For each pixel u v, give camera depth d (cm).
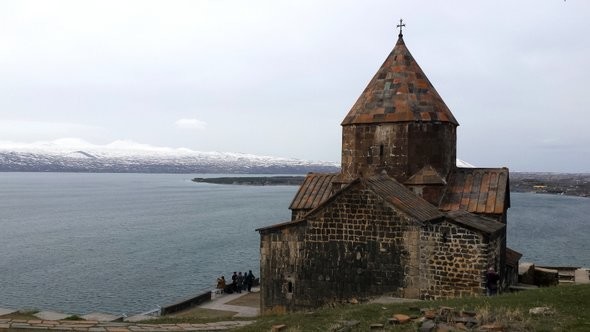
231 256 5619
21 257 5378
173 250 6003
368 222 2009
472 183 2375
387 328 1311
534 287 2212
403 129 2391
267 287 2150
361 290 2009
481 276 1850
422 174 2364
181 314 2544
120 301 3647
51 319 1750
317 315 1605
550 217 11006
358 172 2477
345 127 2541
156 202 13950
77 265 4997
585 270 3312
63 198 15162
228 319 1920
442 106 2486
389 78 2531
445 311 1395
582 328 1234
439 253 1908
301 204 2558
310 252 2091
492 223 2011
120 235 7300
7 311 1877
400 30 2666
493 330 1209
